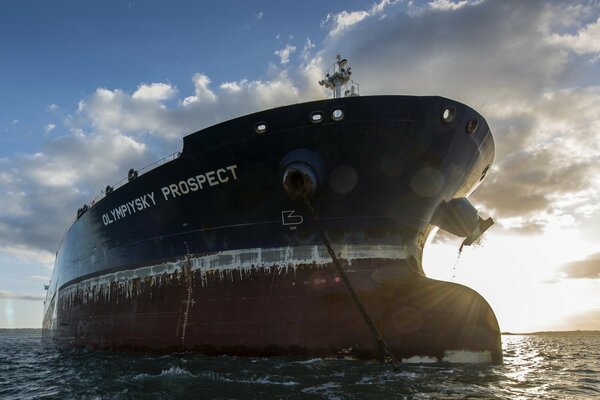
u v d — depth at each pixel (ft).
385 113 45.37
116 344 62.18
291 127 46.52
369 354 44.32
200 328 51.55
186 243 55.01
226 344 49.39
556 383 39.19
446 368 40.57
